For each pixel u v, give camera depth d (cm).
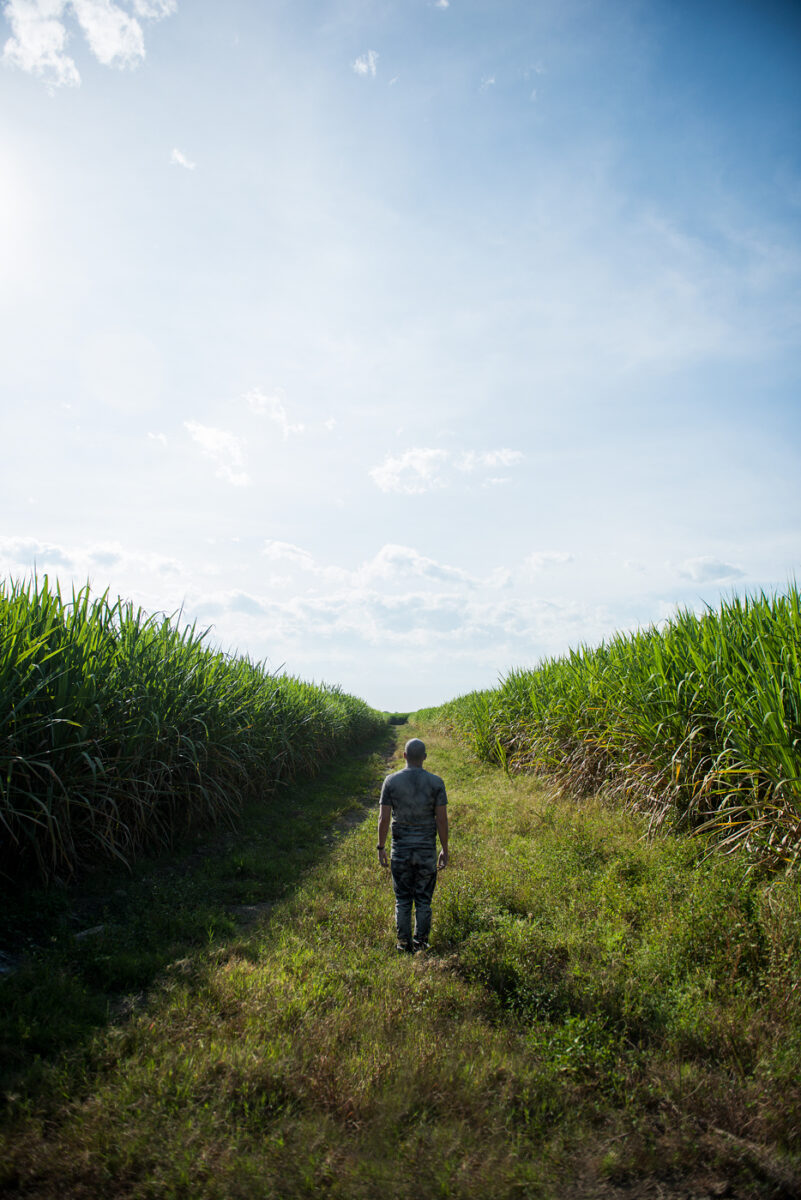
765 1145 276
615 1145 278
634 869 595
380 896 593
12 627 638
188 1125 271
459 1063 324
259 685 1305
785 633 672
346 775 1530
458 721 2191
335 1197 242
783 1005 361
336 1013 371
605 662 1155
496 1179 250
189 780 852
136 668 795
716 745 696
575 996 392
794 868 511
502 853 692
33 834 558
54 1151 257
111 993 416
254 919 577
